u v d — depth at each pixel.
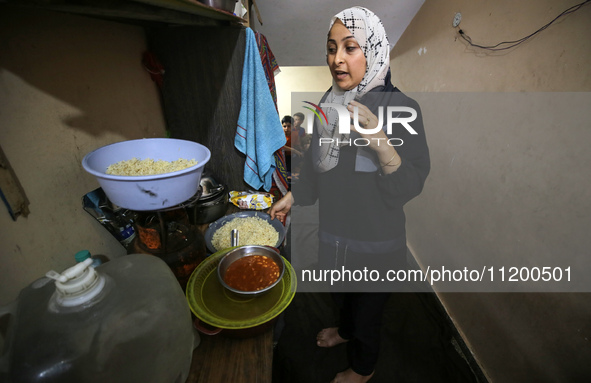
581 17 1.00
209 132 1.48
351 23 0.98
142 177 0.59
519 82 1.30
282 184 1.62
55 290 0.52
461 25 1.76
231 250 0.91
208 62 1.32
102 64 1.01
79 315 0.47
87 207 0.88
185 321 0.61
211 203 1.23
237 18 1.07
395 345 1.71
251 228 1.24
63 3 0.48
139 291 0.56
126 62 1.15
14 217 0.68
